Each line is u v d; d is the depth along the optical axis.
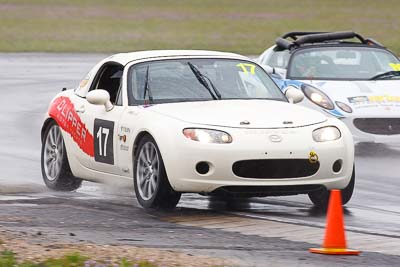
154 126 27.59
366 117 41.09
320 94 42.22
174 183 26.89
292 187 26.95
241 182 26.62
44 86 69.38
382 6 181.25
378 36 120.81
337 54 46.00
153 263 19.50
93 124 30.66
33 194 31.48
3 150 41.69
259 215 27.55
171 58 31.11
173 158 26.81
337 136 27.77
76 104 32.03
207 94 29.75
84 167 31.30
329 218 21.50
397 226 25.94
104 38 118.44
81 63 88.56
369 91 42.69
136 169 28.38
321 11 168.88
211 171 26.58
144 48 105.19
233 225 25.66
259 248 22.09
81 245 21.53
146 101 29.50
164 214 27.44
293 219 26.84
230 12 167.88
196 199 30.56
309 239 23.50
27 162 38.50
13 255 20.02
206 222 26.12
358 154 40.81
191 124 27.12
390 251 22.12
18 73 78.75
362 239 23.77
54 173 32.66
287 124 27.41
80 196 31.20
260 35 124.44
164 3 189.62
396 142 41.53
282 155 26.67
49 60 91.50
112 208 28.47
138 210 28.12
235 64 31.30
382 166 37.59
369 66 45.44
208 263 19.80
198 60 31.11
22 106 58.22
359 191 32.06
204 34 125.75
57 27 134.25
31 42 112.12
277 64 47.41
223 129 26.91
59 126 32.38
